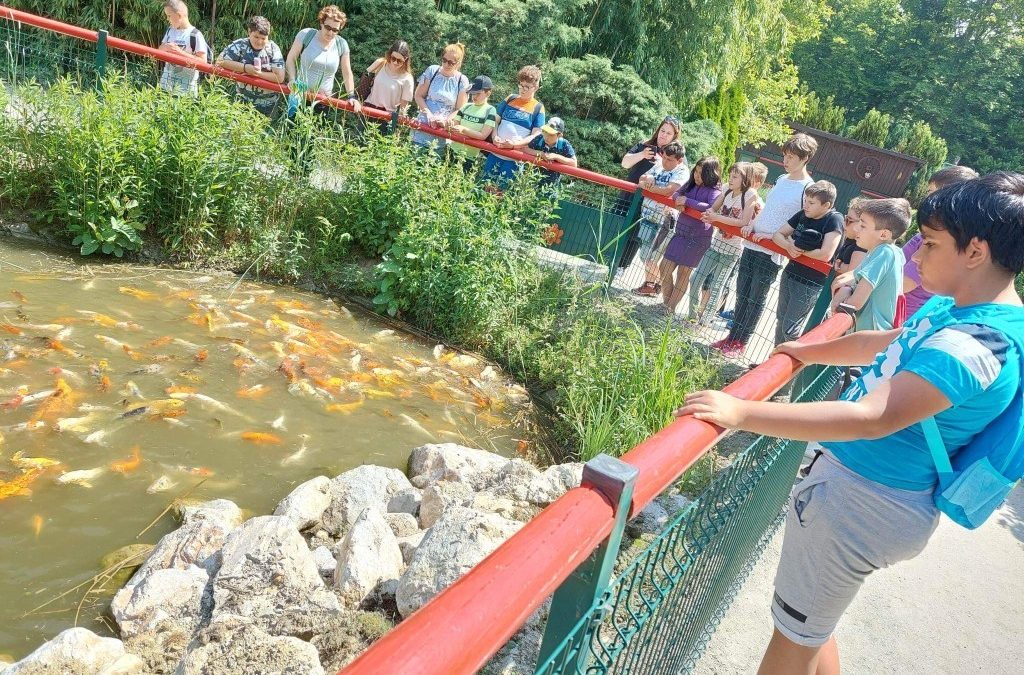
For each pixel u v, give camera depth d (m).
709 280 6.80
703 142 16.11
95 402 4.49
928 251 1.85
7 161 6.54
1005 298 1.78
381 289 6.94
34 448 3.99
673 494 4.41
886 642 3.57
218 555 3.31
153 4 11.49
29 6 10.81
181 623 3.00
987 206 1.70
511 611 0.89
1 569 3.22
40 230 6.59
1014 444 1.74
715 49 17.34
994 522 5.04
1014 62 48.62
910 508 1.94
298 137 7.43
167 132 6.73
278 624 2.94
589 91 14.13
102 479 3.91
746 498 2.44
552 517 1.09
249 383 5.17
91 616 3.08
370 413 5.25
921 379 1.66
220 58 7.79
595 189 7.74
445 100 8.20
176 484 4.01
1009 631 3.87
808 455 5.05
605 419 5.29
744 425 1.72
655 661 2.11
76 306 5.62
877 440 1.95
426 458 4.60
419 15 13.07
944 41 50.62
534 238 7.09
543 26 13.83
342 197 7.39
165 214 6.79
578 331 6.52
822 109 38.47
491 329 6.76
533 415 5.93
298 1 12.61
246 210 7.00
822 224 6.00
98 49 7.25
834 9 53.38
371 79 8.48
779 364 2.29
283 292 6.90
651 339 6.36
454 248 6.91
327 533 3.93
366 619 2.96
